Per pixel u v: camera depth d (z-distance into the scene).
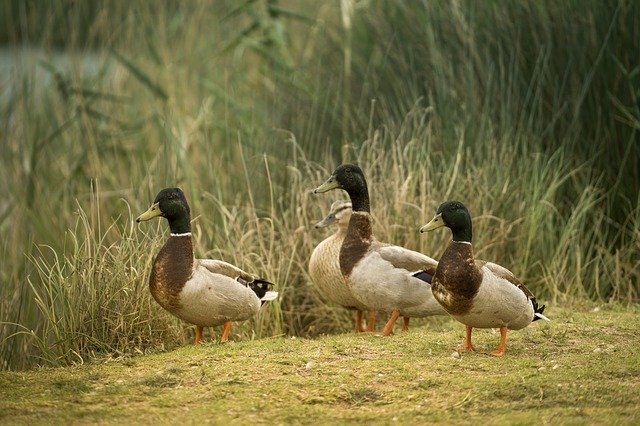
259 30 19.27
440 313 10.88
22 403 8.03
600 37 14.30
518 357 9.51
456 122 14.46
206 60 18.84
